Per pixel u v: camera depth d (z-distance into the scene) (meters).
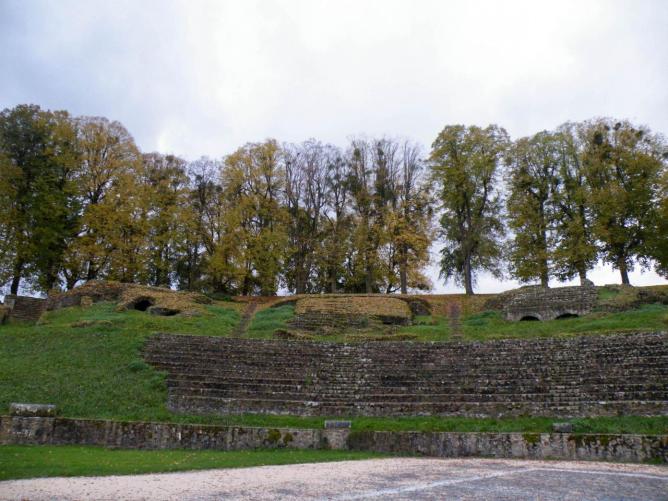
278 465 14.07
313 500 9.13
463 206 51.72
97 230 48.00
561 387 22.27
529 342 28.27
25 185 44.81
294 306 47.16
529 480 11.60
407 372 25.89
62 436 17.55
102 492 9.78
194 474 12.34
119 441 17.53
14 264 43.50
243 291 55.19
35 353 28.23
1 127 44.53
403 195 57.50
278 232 53.62
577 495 9.87
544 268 46.69
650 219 42.84
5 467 12.44
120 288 44.44
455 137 51.69
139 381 24.75
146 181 54.59
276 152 57.97
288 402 22.47
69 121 49.81
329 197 58.91
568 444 15.98
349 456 16.06
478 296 48.75
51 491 9.78
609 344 26.41
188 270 55.66
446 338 35.09
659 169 43.38
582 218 46.59
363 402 22.67
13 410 17.78
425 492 9.99
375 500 9.12
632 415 19.61
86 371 25.72
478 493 9.94
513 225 48.62
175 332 34.69
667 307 36.28
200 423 21.05
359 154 59.47
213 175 58.03
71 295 42.94
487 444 16.61
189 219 53.03
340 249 55.03
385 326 39.75
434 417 21.20
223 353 28.73
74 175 48.78
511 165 50.47
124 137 51.66
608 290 41.47
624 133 46.19
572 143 49.34
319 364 27.47
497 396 22.17
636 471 13.16
